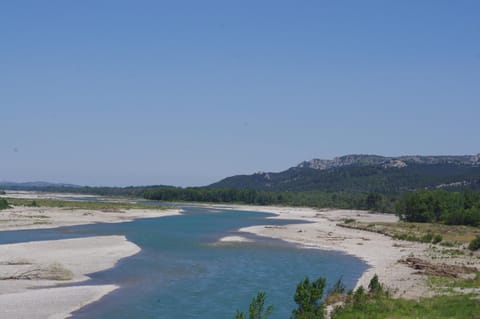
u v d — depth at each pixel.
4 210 129.88
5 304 38.53
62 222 110.44
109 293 43.81
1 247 66.19
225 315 38.03
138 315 37.44
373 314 33.72
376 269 57.50
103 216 132.00
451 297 39.19
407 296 40.25
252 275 53.88
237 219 142.38
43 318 35.50
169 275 52.84
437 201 126.62
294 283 49.97
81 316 36.56
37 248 66.69
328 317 34.75
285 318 37.28
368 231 106.38
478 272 52.66
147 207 177.12
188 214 162.88
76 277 49.97
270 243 82.06
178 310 39.16
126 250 68.62
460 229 103.06
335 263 62.34
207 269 57.00
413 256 66.19
